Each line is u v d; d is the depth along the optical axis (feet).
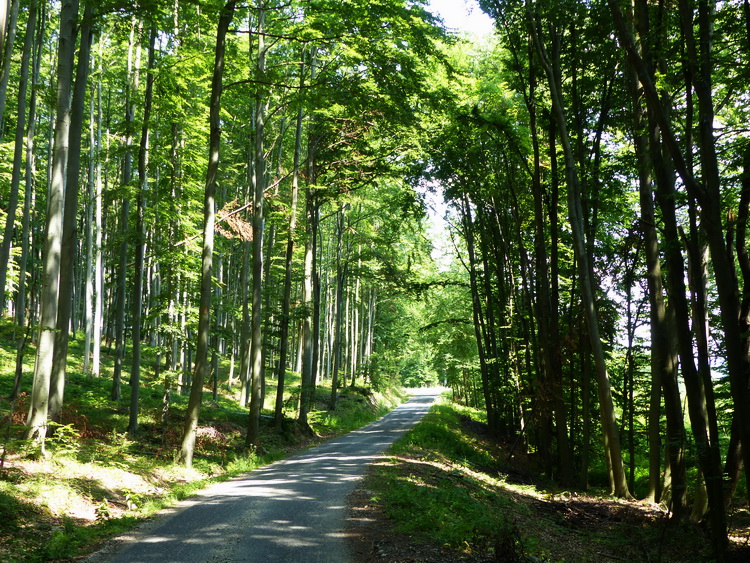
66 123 38.40
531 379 73.15
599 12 47.39
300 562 20.95
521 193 72.59
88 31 41.91
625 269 58.54
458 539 24.49
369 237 106.11
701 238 40.78
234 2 46.55
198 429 57.26
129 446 45.91
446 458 59.36
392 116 53.16
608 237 64.69
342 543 23.58
